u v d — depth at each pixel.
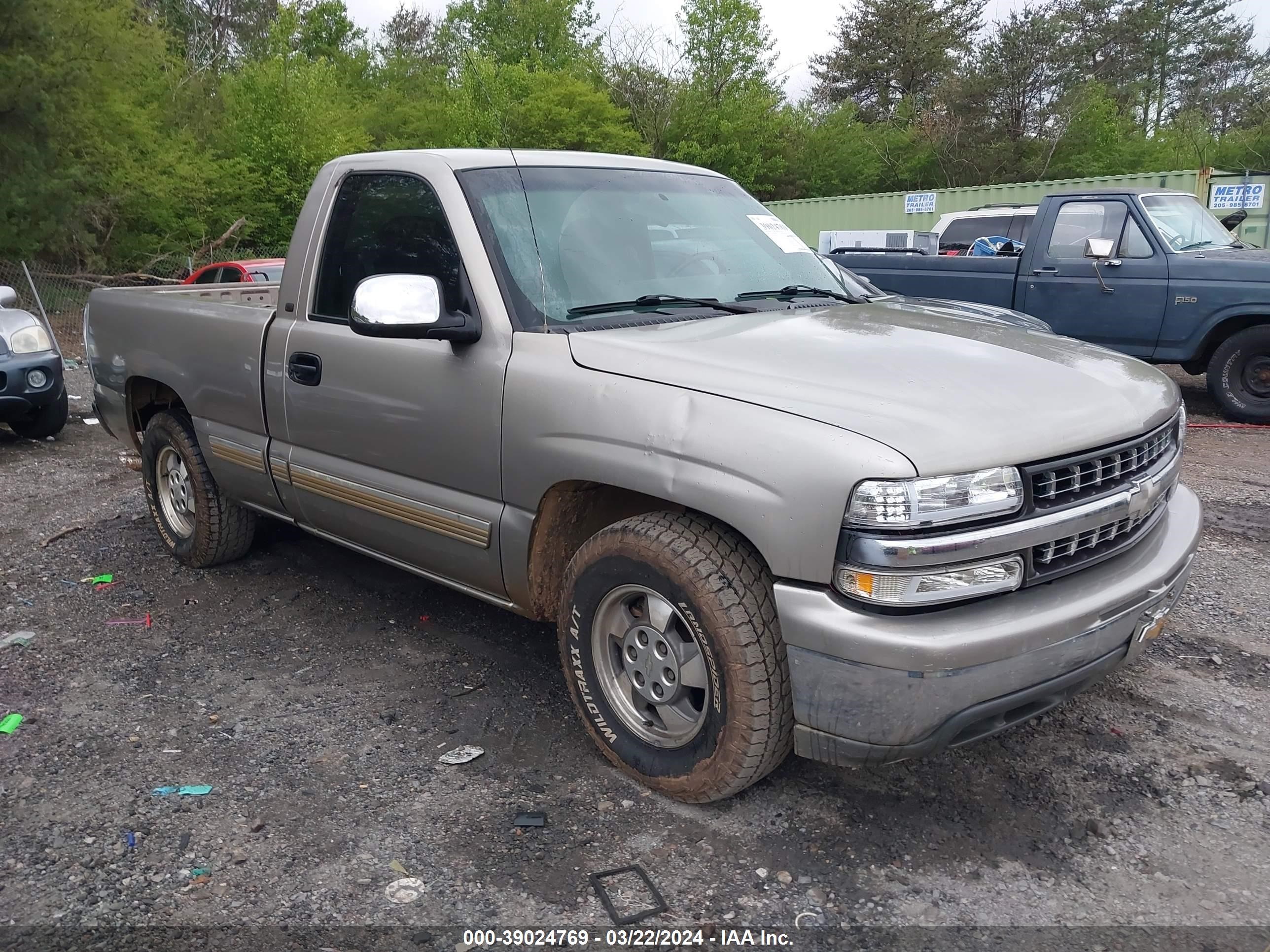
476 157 3.71
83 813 3.04
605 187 3.84
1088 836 2.88
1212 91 46.38
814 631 2.53
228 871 2.75
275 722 3.60
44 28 18.23
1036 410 2.72
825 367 2.86
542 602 3.39
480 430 3.30
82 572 5.20
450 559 3.58
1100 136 37.84
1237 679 3.84
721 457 2.66
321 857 2.81
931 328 3.40
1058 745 3.37
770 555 2.58
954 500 2.44
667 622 2.95
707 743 2.87
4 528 5.99
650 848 2.84
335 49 47.38
